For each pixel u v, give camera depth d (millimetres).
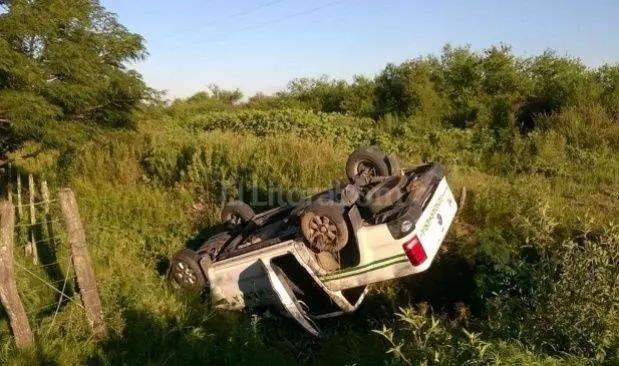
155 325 6059
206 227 9266
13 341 5594
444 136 14719
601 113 14688
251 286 6816
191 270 7246
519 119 17000
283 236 6746
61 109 8125
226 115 19031
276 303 6770
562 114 14992
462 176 10672
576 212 8227
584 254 4918
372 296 7207
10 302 5449
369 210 6199
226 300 6992
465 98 18500
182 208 10133
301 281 7156
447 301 6973
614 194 9953
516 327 5055
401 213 5945
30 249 7824
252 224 7656
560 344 4832
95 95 8344
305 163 10445
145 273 7512
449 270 7172
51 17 7488
